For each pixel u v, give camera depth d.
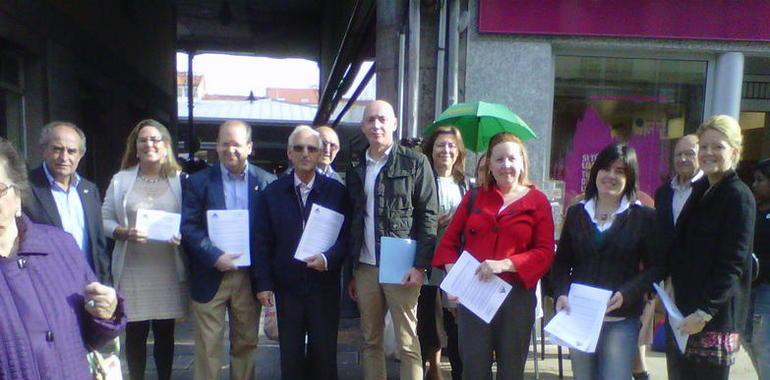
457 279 2.90
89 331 1.91
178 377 4.08
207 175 3.38
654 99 4.98
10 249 1.77
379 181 3.19
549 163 4.96
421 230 3.18
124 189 3.34
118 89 11.47
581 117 4.98
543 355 4.46
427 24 4.77
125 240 3.25
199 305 3.30
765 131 5.53
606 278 2.72
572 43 4.68
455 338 3.77
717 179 2.62
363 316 3.36
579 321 2.68
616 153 2.71
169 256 3.38
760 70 5.34
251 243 3.34
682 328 2.60
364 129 3.28
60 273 1.83
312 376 3.51
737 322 2.60
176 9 16.58
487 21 4.59
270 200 3.34
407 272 3.13
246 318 3.41
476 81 4.68
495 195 2.97
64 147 3.03
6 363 1.66
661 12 4.61
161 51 15.34
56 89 8.07
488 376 2.97
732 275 2.48
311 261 3.20
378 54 5.25
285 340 3.34
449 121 4.04
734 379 4.07
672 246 2.74
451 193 3.70
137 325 3.39
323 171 4.23
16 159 1.79
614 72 4.96
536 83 4.70
